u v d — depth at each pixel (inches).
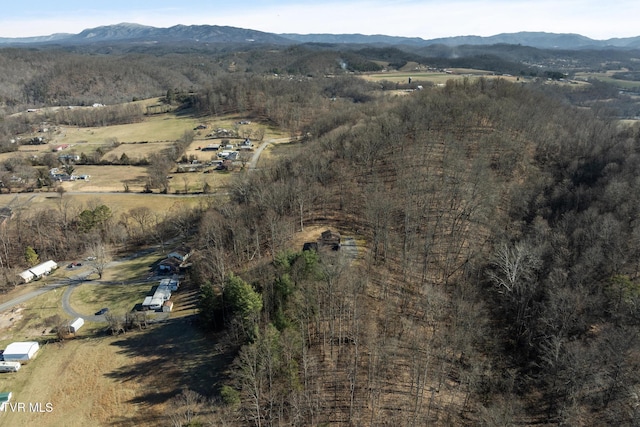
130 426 3029.0
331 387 3048.7
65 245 6067.9
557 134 6742.1
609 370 2797.7
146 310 4443.9
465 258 4271.7
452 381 3115.2
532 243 4097.0
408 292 3912.4
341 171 5693.9
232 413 2925.7
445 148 5777.6
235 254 4768.7
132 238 6318.9
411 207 4749.0
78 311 4591.5
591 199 4854.8
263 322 3479.3
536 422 2854.3
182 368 3526.1
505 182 5418.3
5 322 4456.2
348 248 4505.4
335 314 3523.6
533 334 3442.4
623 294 3292.3
